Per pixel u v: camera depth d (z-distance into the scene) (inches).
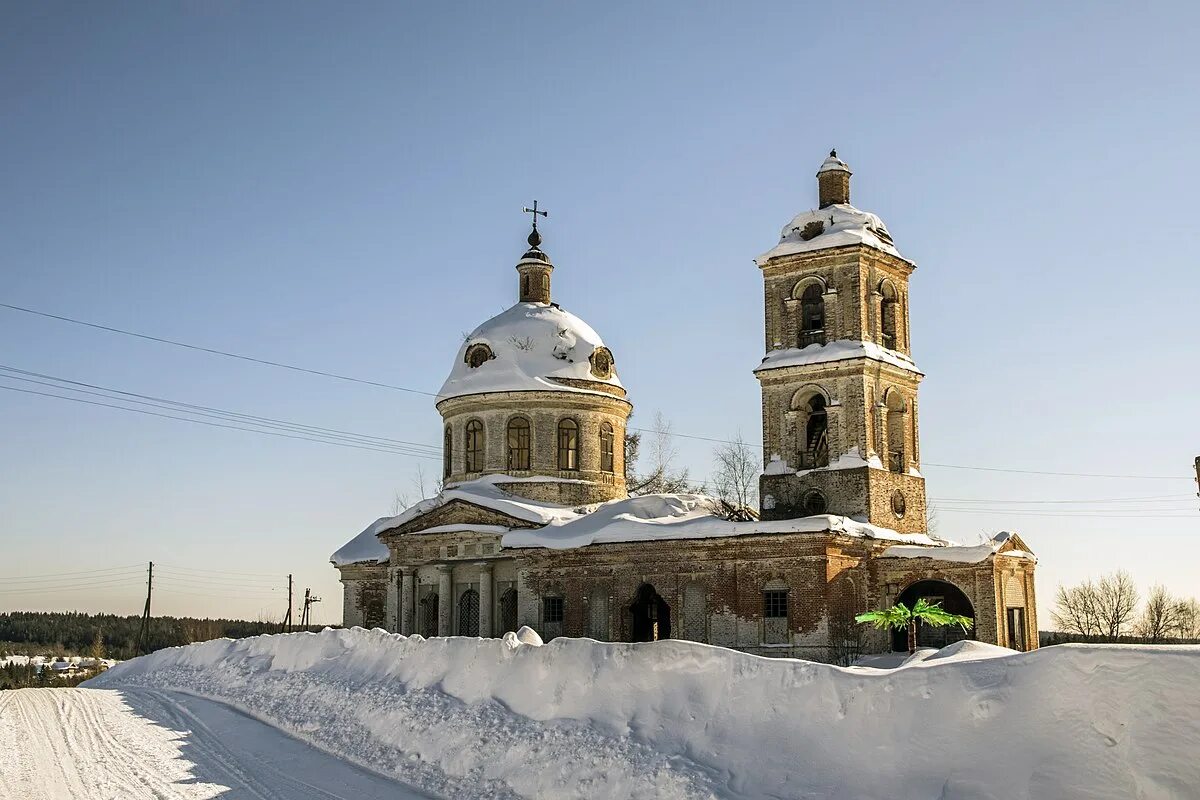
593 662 911.0
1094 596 3280.0
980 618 1715.1
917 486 1927.9
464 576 2110.0
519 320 2298.2
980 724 621.3
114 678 1945.1
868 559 1796.3
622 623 1875.0
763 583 1765.5
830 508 1838.1
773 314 1936.5
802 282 1919.3
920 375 1955.0
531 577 1968.5
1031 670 619.8
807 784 665.0
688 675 828.0
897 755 644.7
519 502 2094.0
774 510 1888.5
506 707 944.3
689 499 2017.7
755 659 788.6
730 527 1781.5
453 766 869.8
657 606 1990.7
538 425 2196.1
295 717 1175.6
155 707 1360.7
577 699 886.4
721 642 1779.0
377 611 2374.5
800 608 1723.7
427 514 2119.8
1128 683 567.5
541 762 807.7
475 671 1048.2
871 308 1884.8
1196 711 534.6
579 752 798.5
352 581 2400.3
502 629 2057.1
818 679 730.2
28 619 4628.4
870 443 1833.2
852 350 1835.6
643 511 1959.9
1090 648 596.7
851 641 1723.7
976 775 596.4
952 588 1793.8
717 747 740.0
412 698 1066.7
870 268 1894.7
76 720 1232.8
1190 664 549.3
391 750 957.2
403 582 2158.0
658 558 1847.9
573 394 2207.2
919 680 671.8
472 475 2230.6
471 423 2240.4
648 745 777.6
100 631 4311.0
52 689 1630.2
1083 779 553.0
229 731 1146.0
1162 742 538.3
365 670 1267.2
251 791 838.5
